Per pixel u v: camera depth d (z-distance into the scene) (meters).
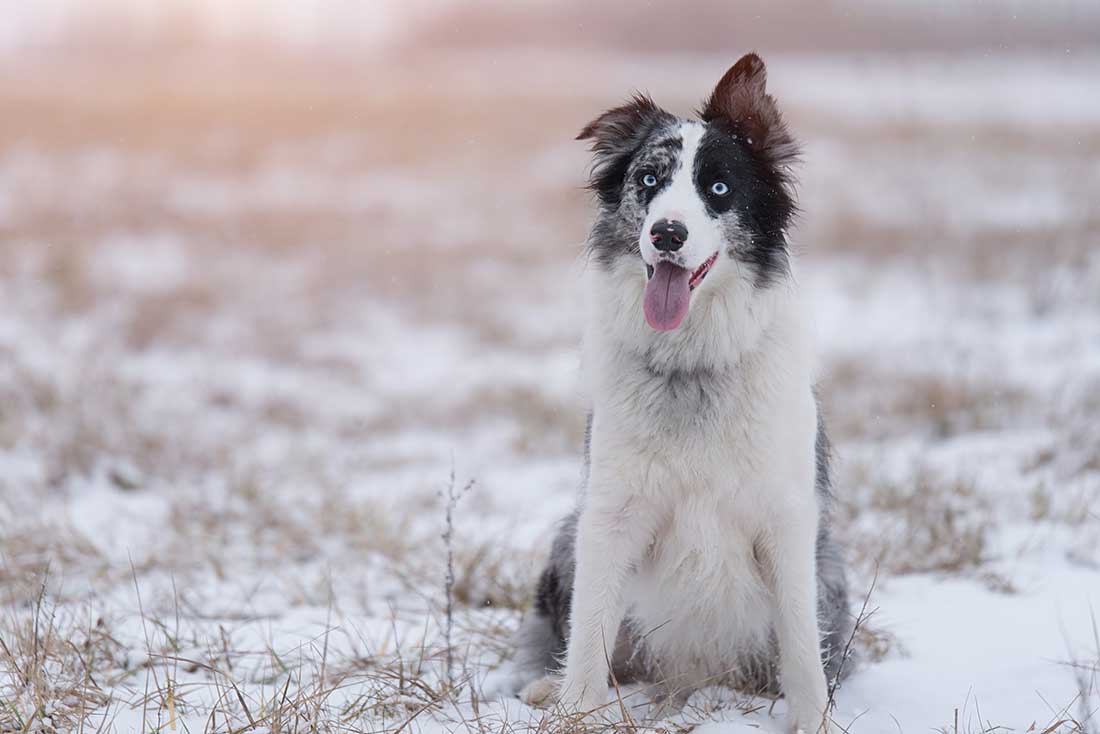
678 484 4.75
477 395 11.84
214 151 29.30
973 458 8.79
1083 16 51.91
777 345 4.80
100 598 6.25
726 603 5.01
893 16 57.62
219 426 10.71
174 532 7.62
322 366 13.24
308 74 49.62
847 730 4.61
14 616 5.54
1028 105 36.03
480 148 30.33
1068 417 9.43
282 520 7.93
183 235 20.64
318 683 5.02
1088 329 13.31
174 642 5.48
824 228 20.34
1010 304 14.79
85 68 50.81
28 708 4.59
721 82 5.16
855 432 9.92
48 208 21.62
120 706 4.75
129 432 9.74
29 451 9.35
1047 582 6.35
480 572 6.78
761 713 4.95
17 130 30.16
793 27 63.34
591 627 4.82
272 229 21.42
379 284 17.61
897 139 28.75
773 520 4.76
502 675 5.39
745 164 4.96
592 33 68.06
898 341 13.35
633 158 5.08
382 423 11.03
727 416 4.66
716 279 4.78
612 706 4.79
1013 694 4.91
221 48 62.09
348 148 30.39
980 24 50.94
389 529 7.67
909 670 5.29
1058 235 17.67
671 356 4.74
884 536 7.03
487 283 17.84
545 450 10.20
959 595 6.26
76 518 7.93
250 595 6.45
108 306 15.32
